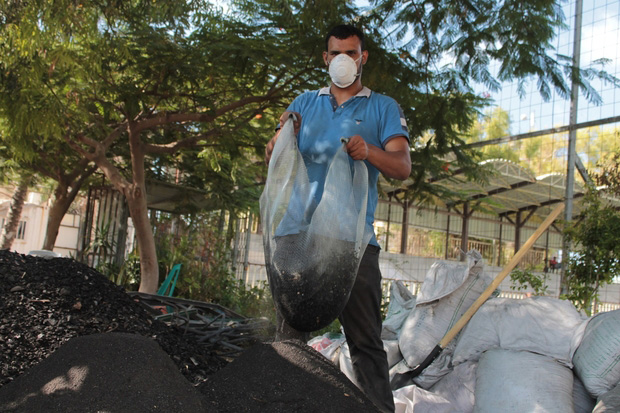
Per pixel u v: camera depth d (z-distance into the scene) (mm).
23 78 5734
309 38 6773
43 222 22578
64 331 2779
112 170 9289
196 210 12812
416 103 7176
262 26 7090
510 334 3416
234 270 13141
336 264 2086
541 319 3443
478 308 3594
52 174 12195
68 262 3385
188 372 2861
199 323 4043
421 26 6742
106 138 9328
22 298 2934
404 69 6781
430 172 8328
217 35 6988
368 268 2328
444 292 3695
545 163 16156
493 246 20891
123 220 11992
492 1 6531
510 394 3010
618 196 7367
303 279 2061
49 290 3051
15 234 15242
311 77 7570
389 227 18953
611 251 6531
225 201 12219
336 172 2174
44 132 6203
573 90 7152
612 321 3145
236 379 2199
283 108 8461
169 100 8672
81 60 6500
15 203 15180
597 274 6609
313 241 2088
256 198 13781
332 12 6277
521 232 21266
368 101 2463
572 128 8055
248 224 14180
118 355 2000
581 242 6875
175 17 6637
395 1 6637
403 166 2295
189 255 11805
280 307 2115
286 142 2279
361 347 2375
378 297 2383
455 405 3277
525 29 6465
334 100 2475
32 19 5250
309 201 2213
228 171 12453
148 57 6902
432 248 19719
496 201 20312
